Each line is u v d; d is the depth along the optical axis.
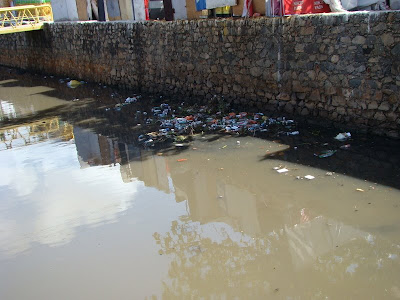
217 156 9.20
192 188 8.05
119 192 8.29
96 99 16.41
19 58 25.81
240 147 9.52
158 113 13.24
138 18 17.56
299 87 10.45
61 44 21.25
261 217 6.81
